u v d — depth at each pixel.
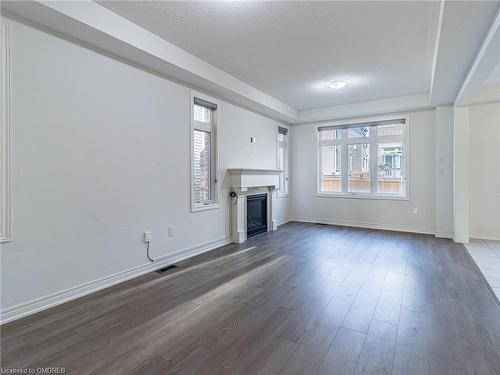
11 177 2.26
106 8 2.58
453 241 4.91
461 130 4.80
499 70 4.03
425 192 5.55
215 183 4.58
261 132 5.84
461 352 1.87
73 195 2.68
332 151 6.65
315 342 1.99
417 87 4.84
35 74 2.40
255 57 3.65
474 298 2.68
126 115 3.16
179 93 3.84
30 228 2.38
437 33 2.92
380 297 2.72
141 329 2.17
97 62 2.87
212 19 2.77
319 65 3.89
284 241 4.98
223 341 2.01
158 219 3.56
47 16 2.31
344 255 4.12
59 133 2.57
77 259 2.72
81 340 2.02
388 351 1.89
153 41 3.05
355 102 5.82
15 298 2.30
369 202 6.15
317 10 2.60
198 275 3.33
